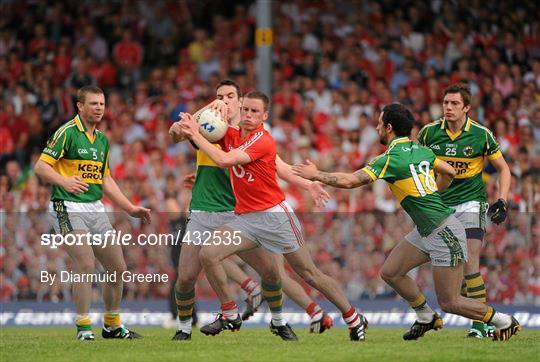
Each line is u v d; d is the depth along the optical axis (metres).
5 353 30.41
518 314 51.12
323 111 67.88
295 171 31.58
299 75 70.94
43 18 75.75
